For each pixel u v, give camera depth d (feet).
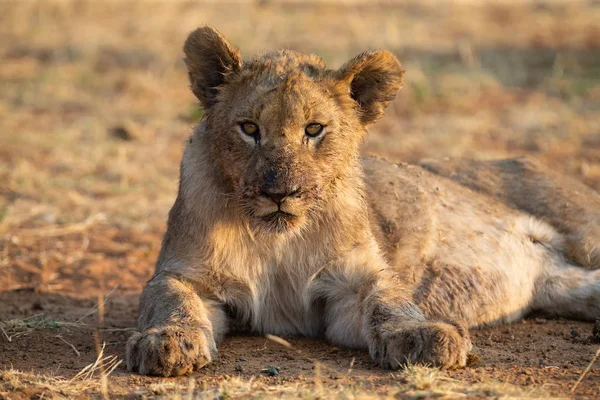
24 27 97.76
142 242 45.52
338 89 29.48
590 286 34.55
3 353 28.96
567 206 36.63
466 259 33.78
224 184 29.35
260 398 23.16
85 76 81.15
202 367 26.81
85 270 40.91
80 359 28.43
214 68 30.30
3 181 53.31
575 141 63.46
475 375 25.55
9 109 71.05
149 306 28.60
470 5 119.03
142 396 24.03
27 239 44.80
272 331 31.42
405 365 26.16
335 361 27.86
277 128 27.94
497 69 85.66
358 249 30.42
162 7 108.47
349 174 30.35
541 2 121.70
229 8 111.96
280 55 30.32
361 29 100.94
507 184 37.73
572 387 24.68
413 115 71.92
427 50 92.38
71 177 55.11
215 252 29.78
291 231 28.48
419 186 35.35
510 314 34.42
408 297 29.55
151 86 78.38
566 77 81.92
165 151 61.93
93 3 107.96
